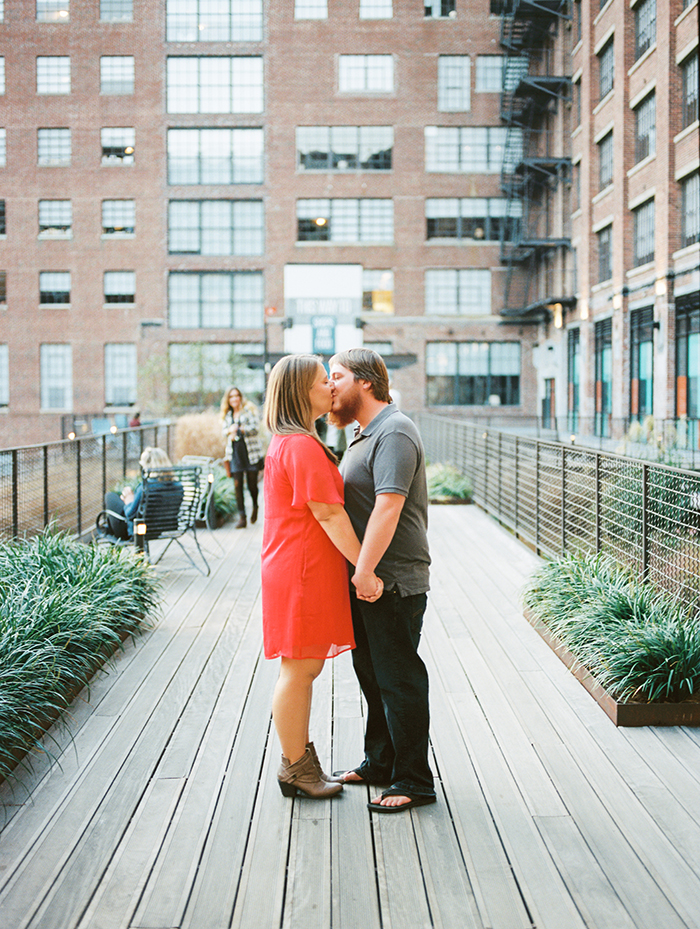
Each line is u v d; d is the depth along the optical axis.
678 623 4.29
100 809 3.11
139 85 33.56
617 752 3.60
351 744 3.76
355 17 33.56
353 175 33.78
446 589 6.75
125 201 33.91
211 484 9.19
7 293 33.94
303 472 2.90
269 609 3.06
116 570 5.73
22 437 34.06
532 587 5.90
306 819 3.03
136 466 13.22
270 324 33.75
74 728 3.88
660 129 21.05
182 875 2.67
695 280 19.38
